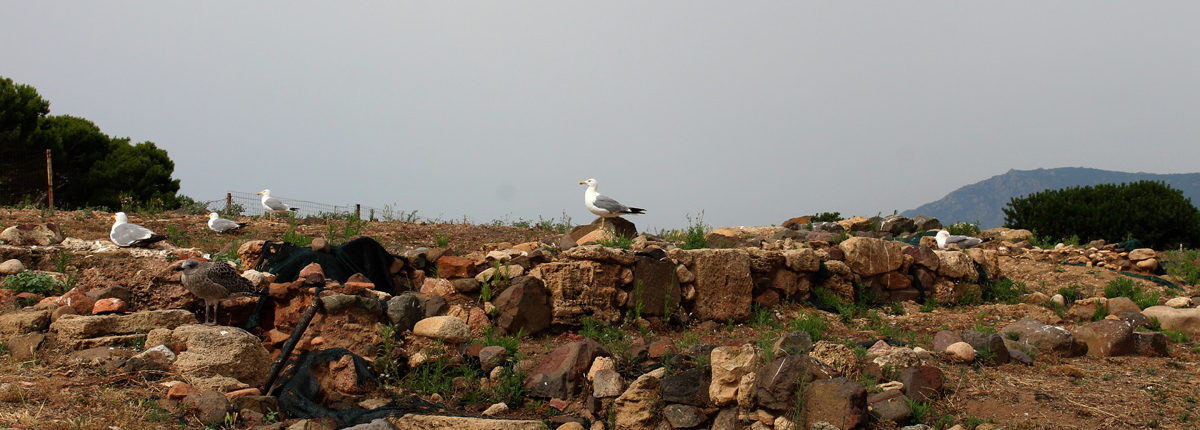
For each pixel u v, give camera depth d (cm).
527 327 886
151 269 797
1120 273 1448
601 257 948
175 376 619
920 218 1927
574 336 913
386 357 718
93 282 791
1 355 659
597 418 681
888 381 675
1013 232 1867
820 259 1167
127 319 694
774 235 1536
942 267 1265
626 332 941
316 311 743
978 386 691
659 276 1003
